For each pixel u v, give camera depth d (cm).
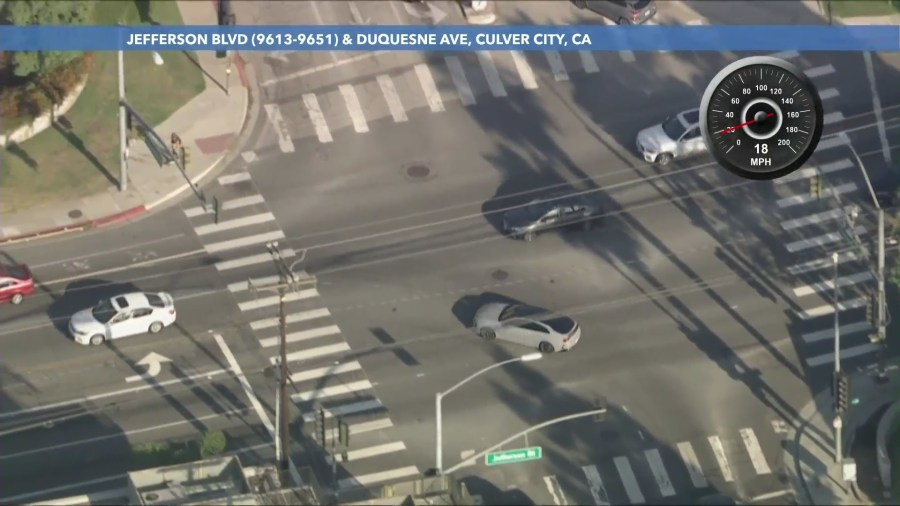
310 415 19412
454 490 17438
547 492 18700
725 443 19300
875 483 18950
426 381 19825
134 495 17038
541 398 19675
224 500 16712
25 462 18738
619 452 19150
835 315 19262
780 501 18750
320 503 17200
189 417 19362
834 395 18825
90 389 19638
